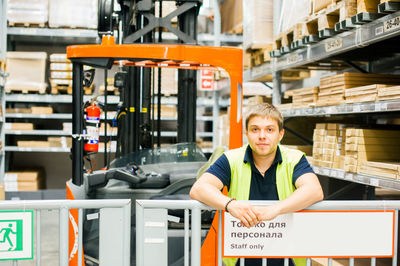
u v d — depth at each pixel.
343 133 3.43
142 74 3.77
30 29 6.75
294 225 1.89
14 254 1.81
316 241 1.89
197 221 1.91
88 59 2.90
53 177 7.93
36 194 6.73
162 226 1.89
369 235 1.91
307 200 1.86
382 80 3.42
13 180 6.68
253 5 4.91
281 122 2.06
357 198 4.40
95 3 6.87
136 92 3.71
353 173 3.22
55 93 6.91
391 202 1.90
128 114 3.66
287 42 4.24
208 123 8.72
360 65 5.01
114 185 3.35
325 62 4.82
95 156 7.77
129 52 2.88
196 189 1.96
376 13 2.84
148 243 1.90
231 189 2.19
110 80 6.86
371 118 4.82
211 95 8.69
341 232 1.90
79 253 1.89
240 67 3.00
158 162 3.58
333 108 3.48
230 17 7.00
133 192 3.30
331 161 3.58
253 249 1.89
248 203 1.87
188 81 3.72
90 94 7.02
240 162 2.17
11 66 6.76
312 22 3.68
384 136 3.20
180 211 2.99
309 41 3.70
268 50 4.91
